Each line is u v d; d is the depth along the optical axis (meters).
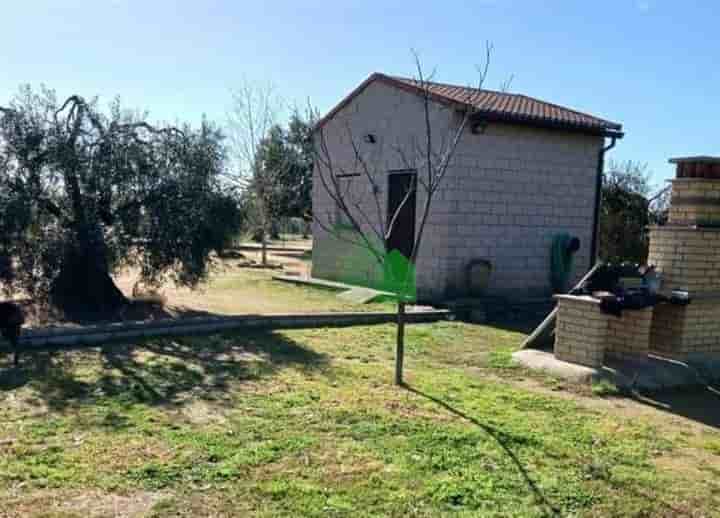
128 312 8.83
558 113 12.80
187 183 8.70
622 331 6.62
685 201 6.67
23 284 8.09
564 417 4.86
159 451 3.80
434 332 8.61
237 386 5.33
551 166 12.23
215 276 14.34
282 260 21.61
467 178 11.15
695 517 3.27
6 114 7.97
